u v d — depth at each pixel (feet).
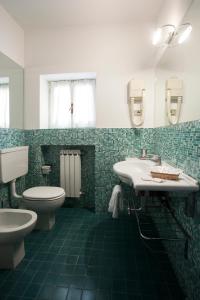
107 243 5.69
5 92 8.41
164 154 5.65
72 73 7.49
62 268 4.65
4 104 8.43
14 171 6.41
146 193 4.24
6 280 4.26
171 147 4.94
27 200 5.92
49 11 6.49
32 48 7.62
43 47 7.56
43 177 8.02
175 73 4.68
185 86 3.99
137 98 7.16
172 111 4.93
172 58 4.93
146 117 7.27
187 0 3.97
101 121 7.43
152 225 6.76
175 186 3.17
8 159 6.07
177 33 4.45
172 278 4.39
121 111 7.33
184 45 4.06
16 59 7.16
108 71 7.29
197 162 3.30
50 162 8.43
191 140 3.58
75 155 7.90
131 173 4.11
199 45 3.29
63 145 8.01
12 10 6.44
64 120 8.36
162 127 5.92
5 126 8.43
